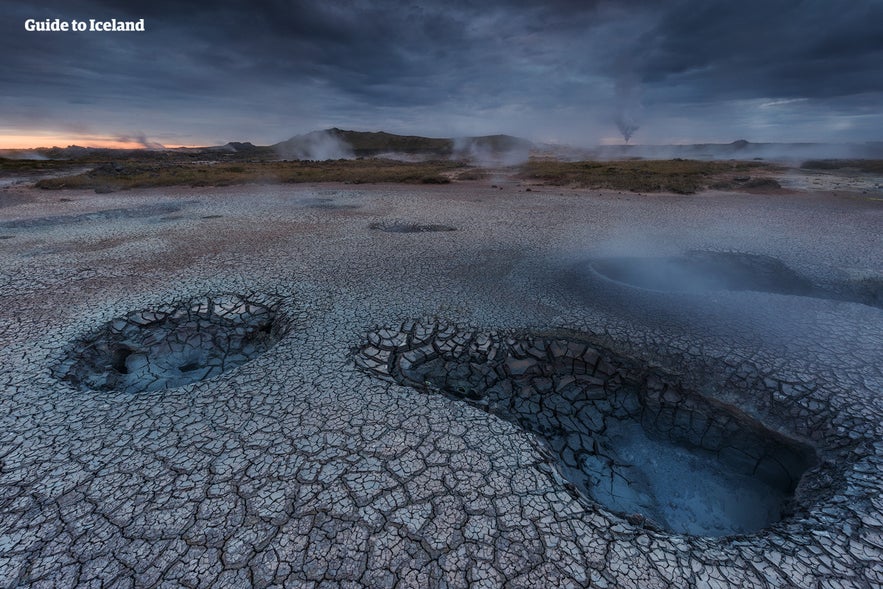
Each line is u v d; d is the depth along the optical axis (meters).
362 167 34.81
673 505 3.47
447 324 5.46
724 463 3.85
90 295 6.31
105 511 2.83
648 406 4.38
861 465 3.28
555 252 8.77
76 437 3.48
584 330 5.29
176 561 2.52
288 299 6.18
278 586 2.39
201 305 6.04
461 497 2.95
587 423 4.25
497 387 4.59
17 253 8.66
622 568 2.53
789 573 2.53
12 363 4.55
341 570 2.47
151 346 5.38
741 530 3.26
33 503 2.89
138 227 11.33
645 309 5.86
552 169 28.25
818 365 4.44
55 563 2.51
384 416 3.73
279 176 24.53
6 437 3.48
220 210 14.12
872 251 8.62
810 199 15.90
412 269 7.55
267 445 3.39
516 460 3.28
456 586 2.40
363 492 2.96
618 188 19.50
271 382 4.21
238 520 2.76
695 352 4.76
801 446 3.73
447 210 13.93
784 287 7.27
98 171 25.67
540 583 2.43
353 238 9.91
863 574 2.52
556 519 2.82
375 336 5.14
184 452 3.32
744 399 4.14
